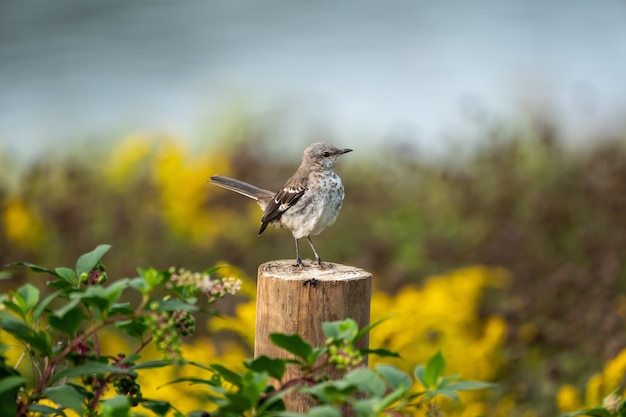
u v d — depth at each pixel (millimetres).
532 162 16562
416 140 20391
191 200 15328
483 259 14016
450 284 12094
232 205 15609
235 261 14312
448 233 15367
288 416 4598
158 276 5043
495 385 4953
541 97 20219
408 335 10344
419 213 15922
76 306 5012
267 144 19781
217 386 5379
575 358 11469
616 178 14680
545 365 11156
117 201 15750
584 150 17203
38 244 14266
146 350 11109
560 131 17875
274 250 15000
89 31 33594
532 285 13141
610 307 12094
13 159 17922
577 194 15148
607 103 21906
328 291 6625
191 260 14484
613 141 17141
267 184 15828
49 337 5121
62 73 28844
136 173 17359
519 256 13930
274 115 23172
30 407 5074
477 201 15523
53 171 16859
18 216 14164
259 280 6887
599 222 14484
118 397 4547
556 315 12289
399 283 13234
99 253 5344
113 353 11117
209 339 12266
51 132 23812
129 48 31797
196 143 22609
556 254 14359
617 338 11422
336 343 4973
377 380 4582
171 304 5004
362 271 7016
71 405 4910
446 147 19062
